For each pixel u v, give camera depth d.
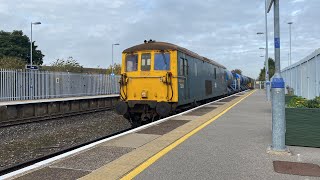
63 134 16.38
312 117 8.24
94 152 7.61
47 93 29.88
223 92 32.47
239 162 6.77
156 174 5.96
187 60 17.62
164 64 15.67
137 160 6.88
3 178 5.68
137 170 6.20
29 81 27.64
